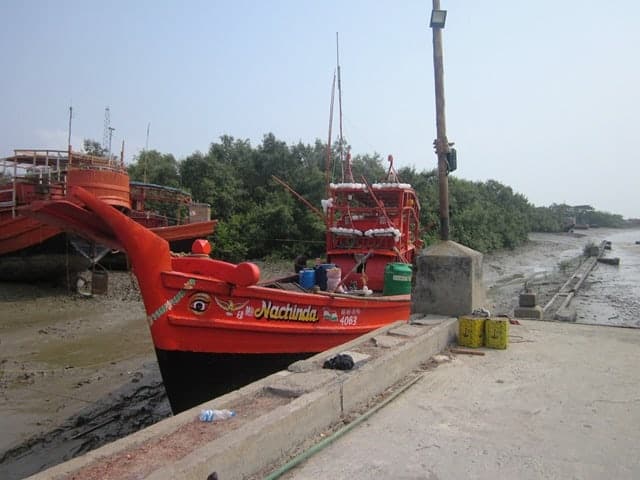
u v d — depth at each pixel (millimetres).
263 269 26359
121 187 17328
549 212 91750
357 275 11727
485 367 5961
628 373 5703
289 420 3717
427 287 7719
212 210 31797
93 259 17516
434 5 8102
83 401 8062
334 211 12422
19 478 5621
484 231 46188
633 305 18844
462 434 4039
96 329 13031
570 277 27328
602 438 3959
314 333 7836
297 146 41969
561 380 5445
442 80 8211
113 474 2891
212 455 3041
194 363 6621
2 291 16641
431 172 44969
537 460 3580
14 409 7629
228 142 42344
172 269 6777
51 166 18188
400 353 5520
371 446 3826
